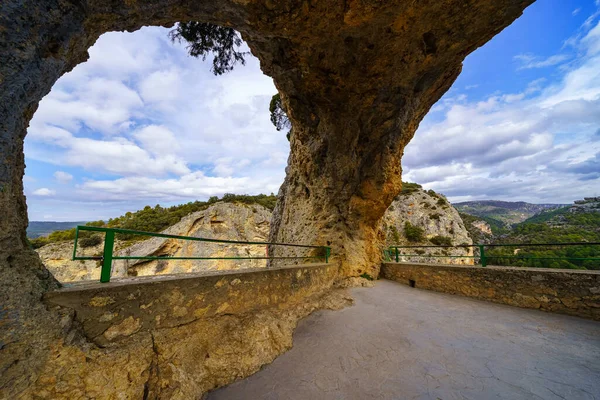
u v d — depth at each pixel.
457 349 3.63
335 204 8.24
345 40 4.89
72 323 2.15
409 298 6.16
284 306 4.57
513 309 5.34
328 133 7.45
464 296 6.33
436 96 7.54
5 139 2.03
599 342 3.77
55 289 2.19
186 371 2.68
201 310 3.16
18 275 2.00
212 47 5.93
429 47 5.26
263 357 3.31
